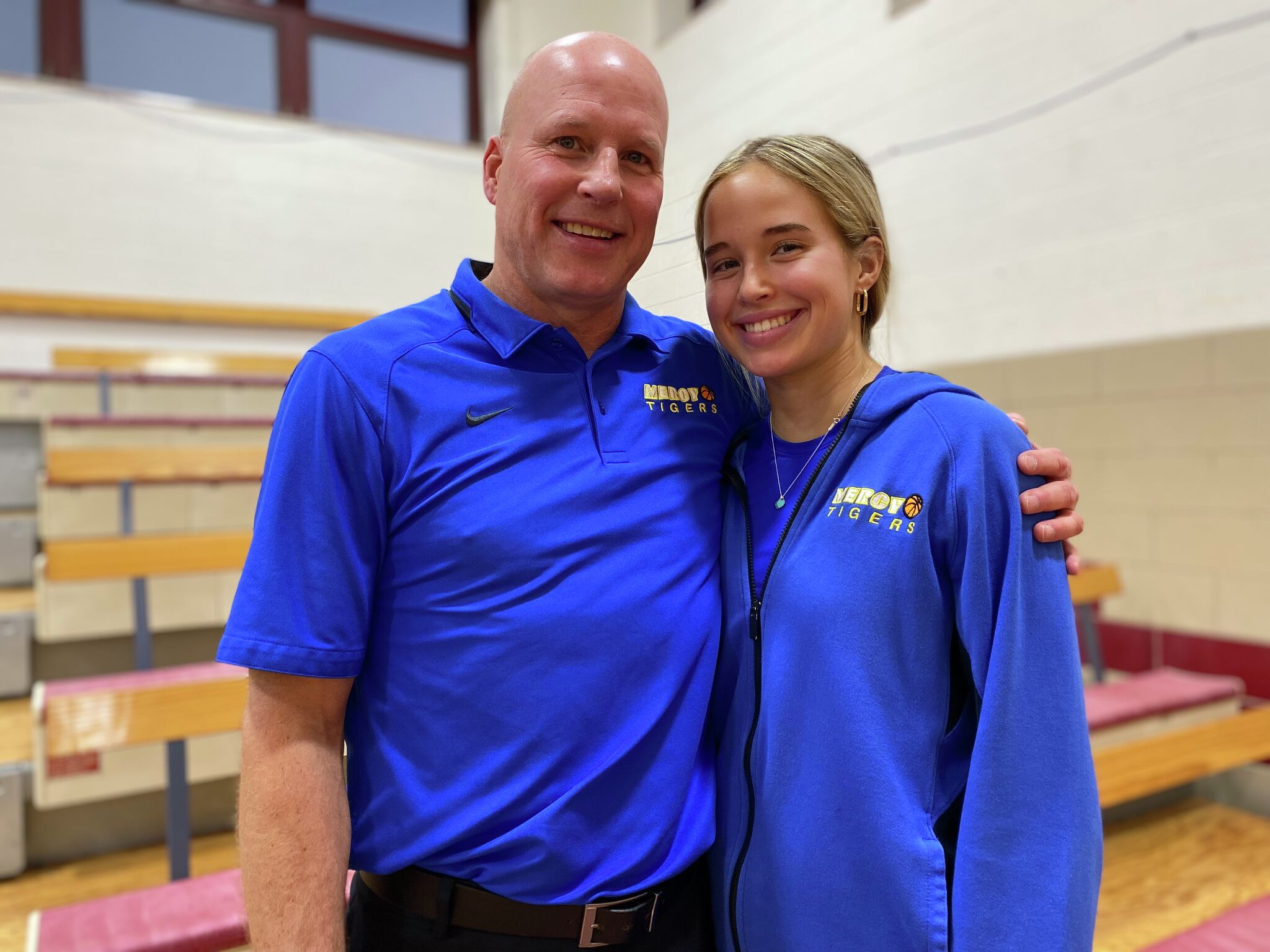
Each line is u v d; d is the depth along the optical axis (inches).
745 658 35.3
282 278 174.9
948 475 31.7
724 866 35.3
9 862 74.1
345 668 31.7
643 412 36.7
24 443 120.0
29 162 154.6
